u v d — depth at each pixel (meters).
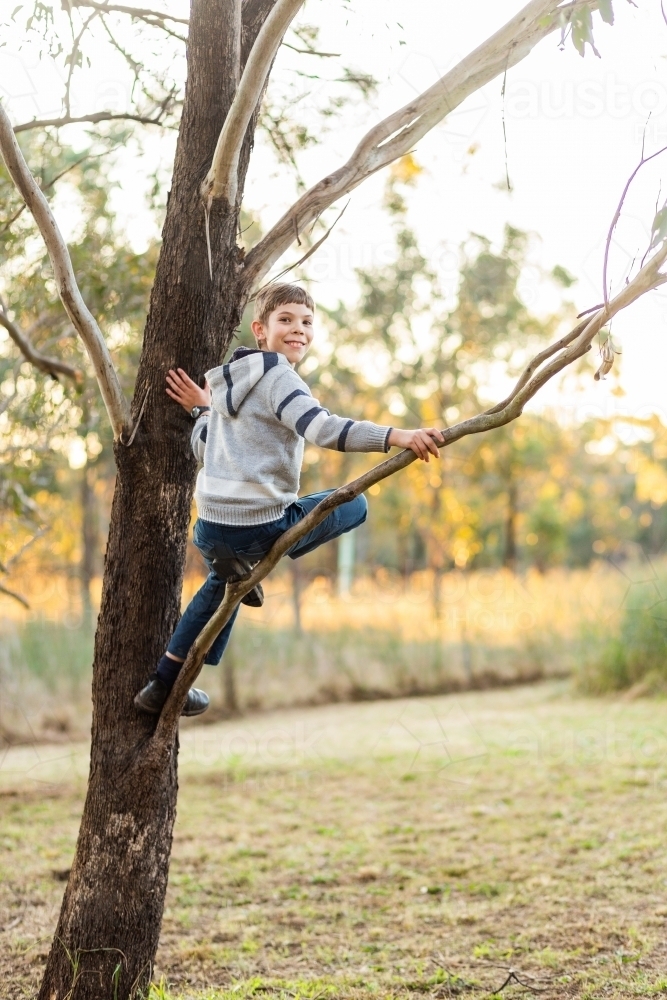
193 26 3.17
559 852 5.43
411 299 12.71
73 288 2.99
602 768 7.47
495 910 4.58
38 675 9.87
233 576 2.74
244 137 3.25
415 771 7.71
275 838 5.97
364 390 13.96
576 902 4.62
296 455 2.83
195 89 3.18
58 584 13.71
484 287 12.80
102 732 3.17
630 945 4.06
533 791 6.90
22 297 5.79
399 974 3.87
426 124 3.39
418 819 6.33
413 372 13.67
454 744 8.69
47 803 6.99
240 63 3.28
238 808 6.77
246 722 10.37
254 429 2.76
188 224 3.15
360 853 5.60
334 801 6.91
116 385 3.11
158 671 3.08
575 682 11.40
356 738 9.23
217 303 3.20
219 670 10.89
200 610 3.02
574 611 12.82
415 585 16.41
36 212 2.92
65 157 6.14
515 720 9.78
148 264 5.85
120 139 5.26
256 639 11.40
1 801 7.05
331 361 13.51
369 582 16.19
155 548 3.17
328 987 3.69
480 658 12.40
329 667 11.73
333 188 3.35
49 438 6.38
